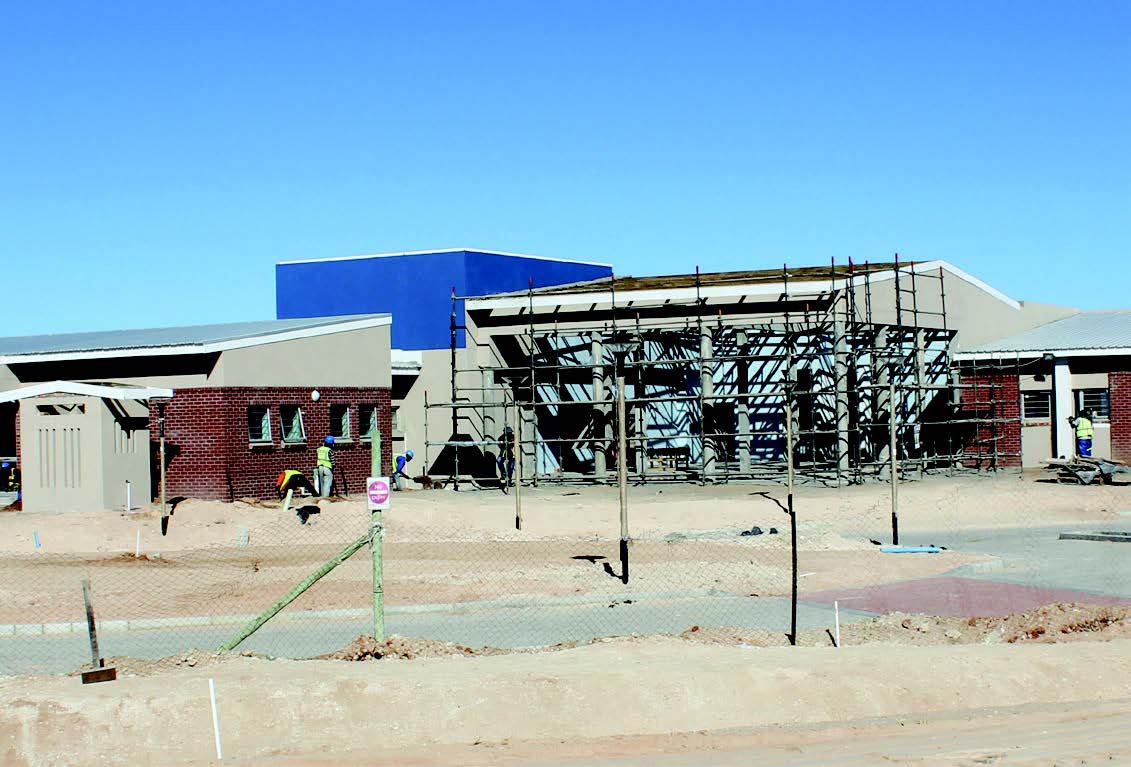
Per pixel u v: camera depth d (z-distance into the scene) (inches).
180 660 585.6
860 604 760.3
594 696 492.4
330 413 1466.5
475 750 456.4
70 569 885.2
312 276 1948.8
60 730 464.4
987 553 973.8
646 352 1753.2
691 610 749.3
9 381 1443.2
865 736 467.5
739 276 1822.1
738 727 483.5
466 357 1775.3
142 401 1206.9
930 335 1747.0
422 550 976.3
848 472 1514.5
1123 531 1114.1
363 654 597.9
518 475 1110.4
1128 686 530.6
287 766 439.5
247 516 1125.7
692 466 1734.7
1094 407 1688.0
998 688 519.8
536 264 2050.9
